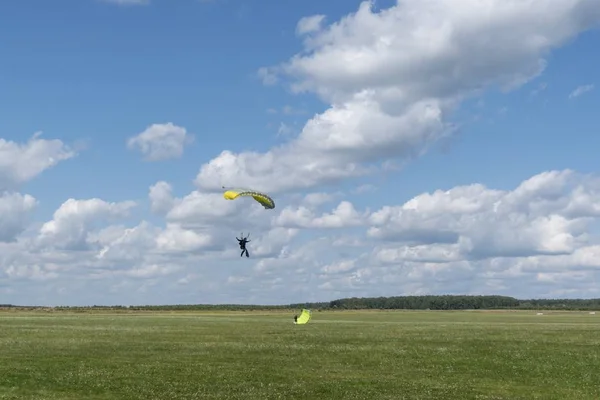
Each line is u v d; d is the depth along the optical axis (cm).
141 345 6762
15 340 7188
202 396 4028
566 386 4578
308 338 8031
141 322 12675
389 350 6500
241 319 15562
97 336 7981
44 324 11162
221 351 6284
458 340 7712
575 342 7412
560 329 10344
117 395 4025
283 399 4000
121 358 5619
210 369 5056
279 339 7819
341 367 5303
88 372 4781
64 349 6256
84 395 4012
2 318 14400
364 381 4634
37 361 5316
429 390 4338
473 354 6188
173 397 3981
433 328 10650
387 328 10619
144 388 4231
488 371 5181
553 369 5294
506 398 4119
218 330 9631
